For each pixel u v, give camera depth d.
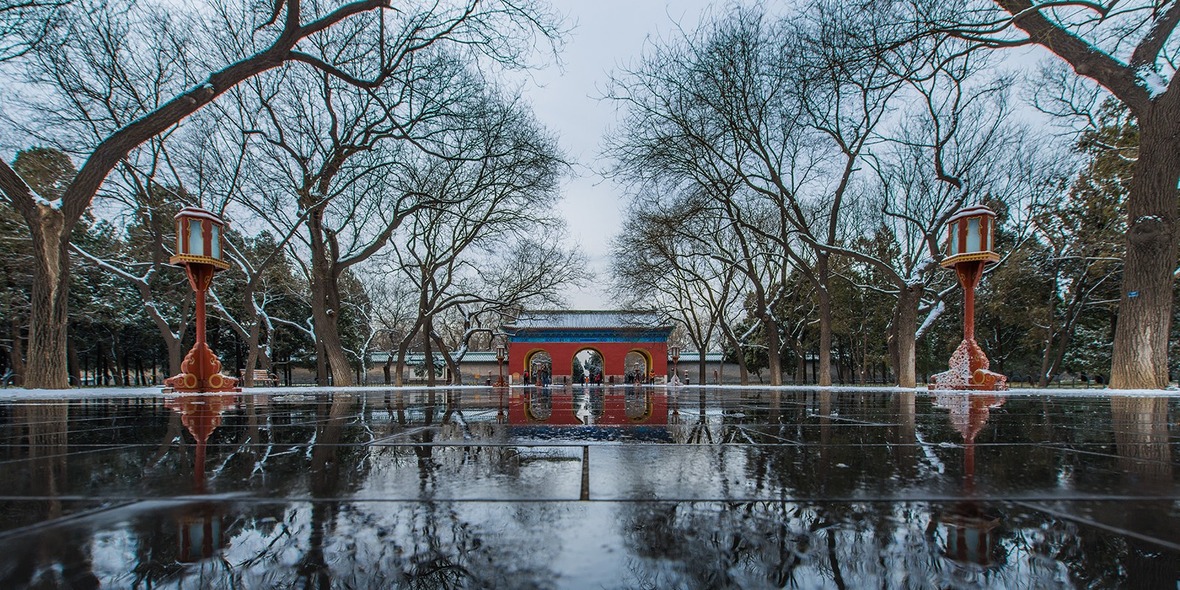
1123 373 12.42
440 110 21.38
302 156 21.03
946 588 1.11
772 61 20.62
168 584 1.14
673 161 23.17
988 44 12.16
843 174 22.44
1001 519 1.57
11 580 1.15
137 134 13.53
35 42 14.25
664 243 31.16
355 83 17.72
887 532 1.46
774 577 1.17
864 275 37.88
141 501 1.79
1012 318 30.53
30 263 24.42
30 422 4.89
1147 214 12.12
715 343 54.53
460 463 2.51
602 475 2.21
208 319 37.59
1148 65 12.02
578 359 55.28
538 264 32.38
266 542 1.39
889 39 13.12
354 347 45.78
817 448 3.00
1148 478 2.15
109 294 33.22
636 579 1.17
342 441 3.34
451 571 1.21
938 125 19.22
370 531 1.48
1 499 1.81
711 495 1.87
